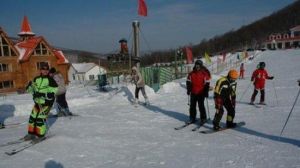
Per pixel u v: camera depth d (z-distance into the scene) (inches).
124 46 794.8
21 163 214.5
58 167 205.5
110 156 226.4
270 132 279.9
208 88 323.9
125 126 333.1
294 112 379.6
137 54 647.8
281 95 550.9
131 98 569.9
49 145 253.9
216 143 251.9
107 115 410.9
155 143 259.3
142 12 635.5
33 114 266.5
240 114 382.3
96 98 571.5
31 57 1269.7
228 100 297.1
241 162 201.9
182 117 383.2
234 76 295.0
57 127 332.2
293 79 841.5
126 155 228.1
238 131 290.2
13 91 1197.1
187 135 284.7
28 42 1314.0
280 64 1557.6
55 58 1371.8
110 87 795.4
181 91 688.4
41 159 221.8
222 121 343.0
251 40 5241.1
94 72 2315.5
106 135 289.9
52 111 443.5
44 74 268.2
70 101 522.0
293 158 203.8
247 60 2174.0
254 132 283.1
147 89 641.6
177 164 205.0
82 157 224.8
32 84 266.2
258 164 196.5
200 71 323.6
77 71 2315.5
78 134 294.4
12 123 378.0
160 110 442.3
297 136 260.1
